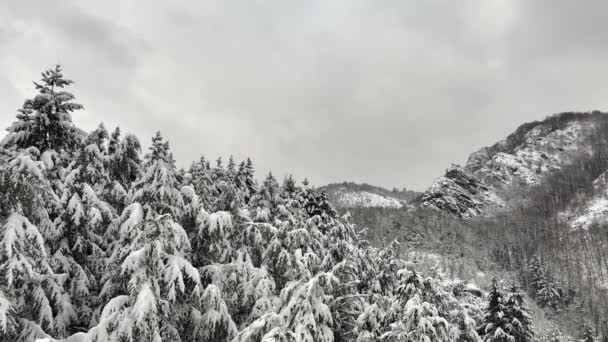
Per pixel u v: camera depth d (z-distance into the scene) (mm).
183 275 10500
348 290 12547
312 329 9320
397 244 17406
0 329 7457
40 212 10305
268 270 13828
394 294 15367
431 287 14930
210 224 11805
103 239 12406
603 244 154500
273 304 11930
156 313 8883
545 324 70750
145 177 11375
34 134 12852
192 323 10922
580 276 129625
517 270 121125
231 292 12336
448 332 12594
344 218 20328
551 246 158125
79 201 11266
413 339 11586
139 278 9172
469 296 26453
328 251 14703
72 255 11820
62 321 10102
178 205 11492
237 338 9555
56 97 12984
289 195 25031
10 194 8938
